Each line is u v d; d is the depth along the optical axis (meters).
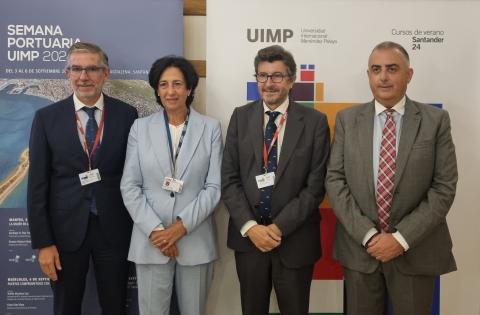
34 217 2.28
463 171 2.83
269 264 2.30
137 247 2.31
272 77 2.26
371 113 2.22
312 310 2.83
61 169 2.33
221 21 2.75
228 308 2.86
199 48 2.80
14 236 2.68
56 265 2.32
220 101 2.78
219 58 2.77
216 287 2.85
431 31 2.77
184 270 2.34
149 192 2.32
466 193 2.83
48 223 2.31
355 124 2.22
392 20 2.76
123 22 2.68
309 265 2.31
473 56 2.78
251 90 2.78
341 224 2.27
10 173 2.67
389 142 2.16
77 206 2.32
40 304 2.71
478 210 2.84
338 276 2.81
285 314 2.33
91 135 2.36
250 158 2.30
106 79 2.55
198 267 2.34
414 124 2.14
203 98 2.81
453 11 2.76
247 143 2.32
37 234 2.28
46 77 2.67
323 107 2.79
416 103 2.24
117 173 2.41
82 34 2.67
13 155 2.67
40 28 2.65
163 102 2.36
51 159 2.36
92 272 2.66
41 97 2.67
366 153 2.16
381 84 2.14
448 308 2.84
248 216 2.25
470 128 2.81
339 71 2.78
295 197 2.26
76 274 2.37
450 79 2.78
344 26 2.76
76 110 2.38
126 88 2.70
